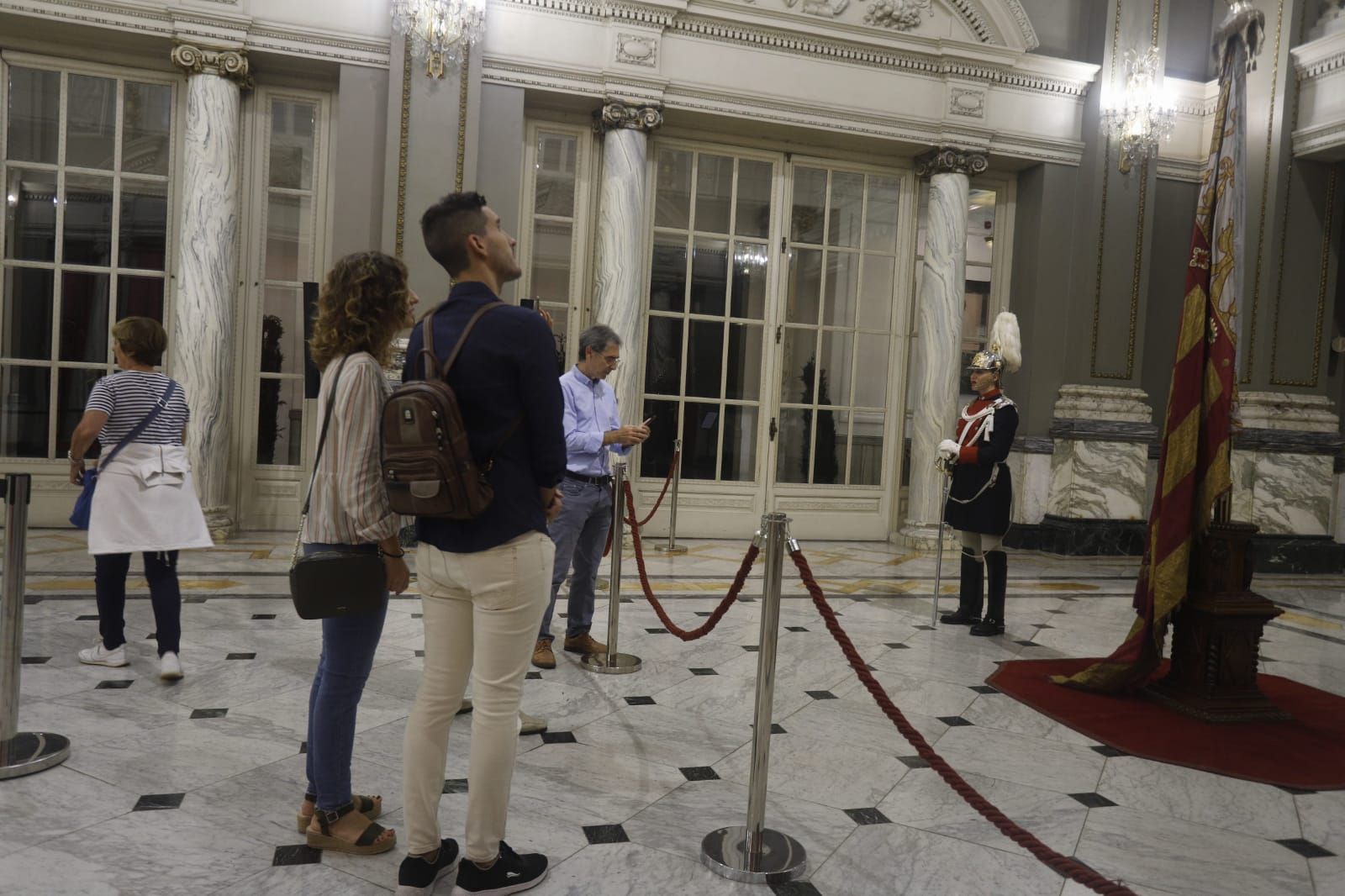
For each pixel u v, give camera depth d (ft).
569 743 11.82
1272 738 13.08
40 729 11.25
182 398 13.74
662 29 27.17
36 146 25.04
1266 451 29.96
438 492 7.20
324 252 26.73
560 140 28.43
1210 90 32.86
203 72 24.22
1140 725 13.42
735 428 30.53
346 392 7.93
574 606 15.70
